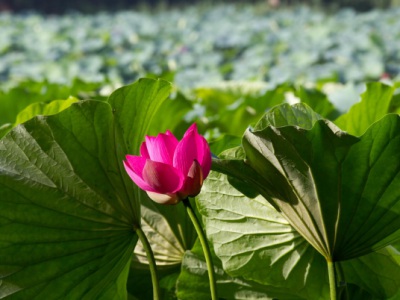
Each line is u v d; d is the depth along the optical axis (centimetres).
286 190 197
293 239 208
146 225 227
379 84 290
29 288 198
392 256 209
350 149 190
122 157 208
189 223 225
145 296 228
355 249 196
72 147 201
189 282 216
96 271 201
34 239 199
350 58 1532
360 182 193
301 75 1253
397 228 195
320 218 195
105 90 549
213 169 196
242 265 209
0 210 197
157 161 189
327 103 369
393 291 212
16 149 199
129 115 211
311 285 209
